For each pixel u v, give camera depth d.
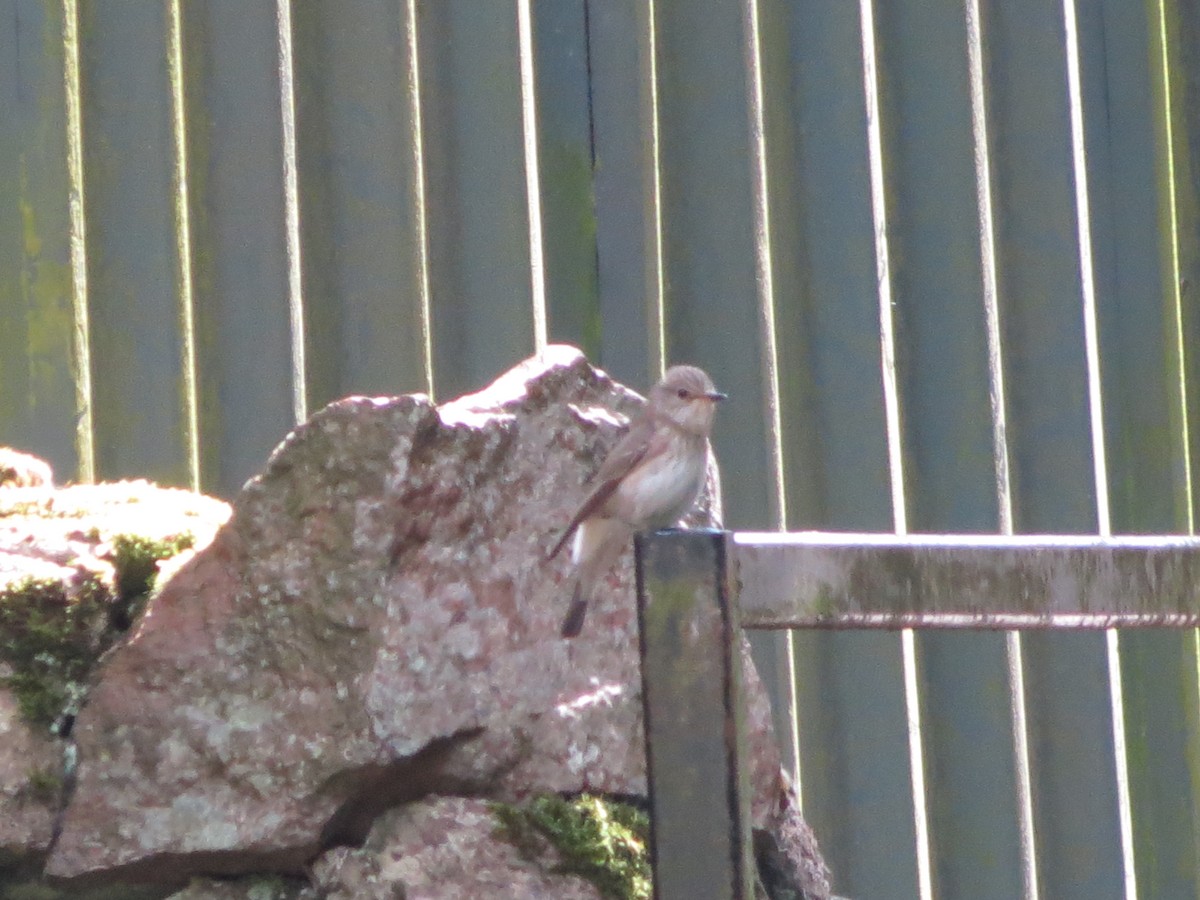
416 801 6.57
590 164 11.58
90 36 10.99
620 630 7.11
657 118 11.73
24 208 10.80
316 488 6.52
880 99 12.01
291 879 6.55
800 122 11.85
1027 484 12.08
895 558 4.81
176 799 6.40
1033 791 11.80
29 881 6.48
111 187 10.95
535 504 7.04
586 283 11.53
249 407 10.99
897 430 11.87
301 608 6.48
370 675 6.39
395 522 6.49
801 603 4.63
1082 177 12.48
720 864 4.36
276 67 11.12
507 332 11.34
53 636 6.61
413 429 6.52
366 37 11.27
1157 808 12.00
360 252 11.24
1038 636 11.85
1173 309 12.48
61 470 10.73
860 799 11.34
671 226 11.72
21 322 10.76
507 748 6.62
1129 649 12.07
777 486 11.59
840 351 11.73
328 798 6.38
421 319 11.21
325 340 11.23
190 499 8.18
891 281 11.95
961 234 11.91
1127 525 12.34
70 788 6.45
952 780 11.55
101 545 6.96
